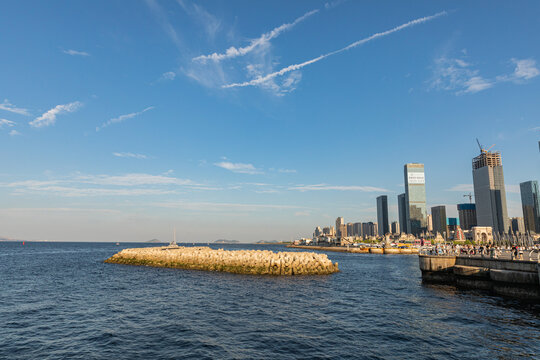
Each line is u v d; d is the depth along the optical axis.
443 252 52.78
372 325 25.55
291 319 27.30
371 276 58.50
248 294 38.44
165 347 20.44
